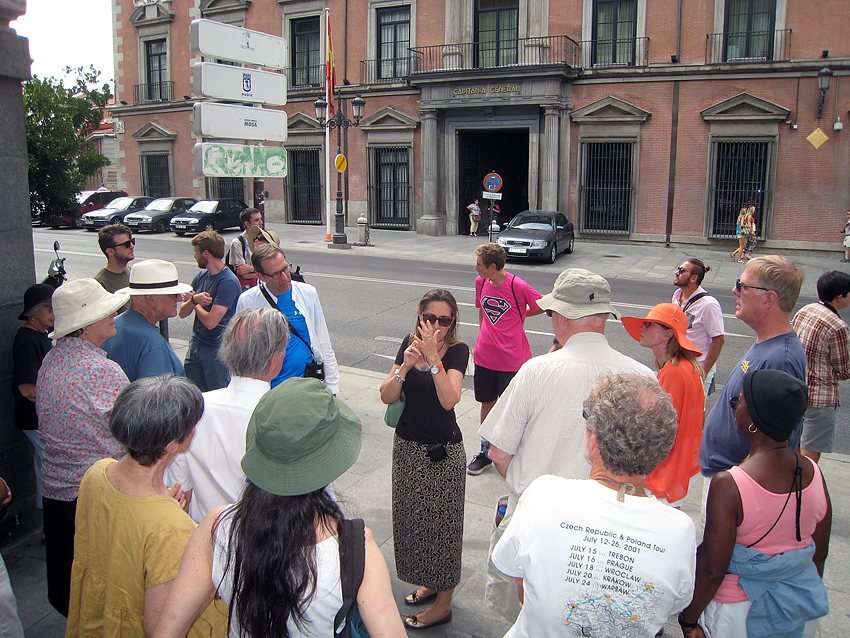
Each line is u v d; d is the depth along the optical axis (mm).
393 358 8875
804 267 18734
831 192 20375
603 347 2797
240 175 5117
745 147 21281
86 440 2928
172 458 2242
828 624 3414
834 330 4316
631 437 1835
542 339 9789
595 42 22672
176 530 2105
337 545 1713
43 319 3656
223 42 4906
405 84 25609
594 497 1880
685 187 22031
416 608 3543
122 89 32938
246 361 2723
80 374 2943
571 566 1828
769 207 21078
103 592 2193
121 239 5121
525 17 23281
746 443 3184
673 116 21812
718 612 2275
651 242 22766
